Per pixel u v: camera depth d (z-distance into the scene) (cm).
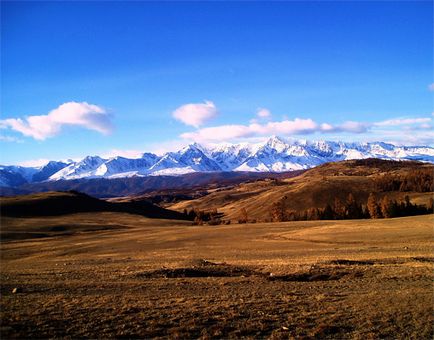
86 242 8519
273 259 4638
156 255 5838
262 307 2177
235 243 7394
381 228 8212
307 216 15262
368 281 2988
